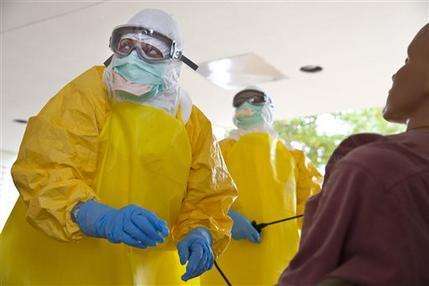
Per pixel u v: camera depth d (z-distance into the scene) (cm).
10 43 340
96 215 130
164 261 163
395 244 70
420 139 82
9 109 482
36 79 402
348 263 72
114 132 150
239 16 300
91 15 302
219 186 164
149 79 153
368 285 69
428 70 88
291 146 268
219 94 439
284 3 284
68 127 140
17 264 146
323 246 74
